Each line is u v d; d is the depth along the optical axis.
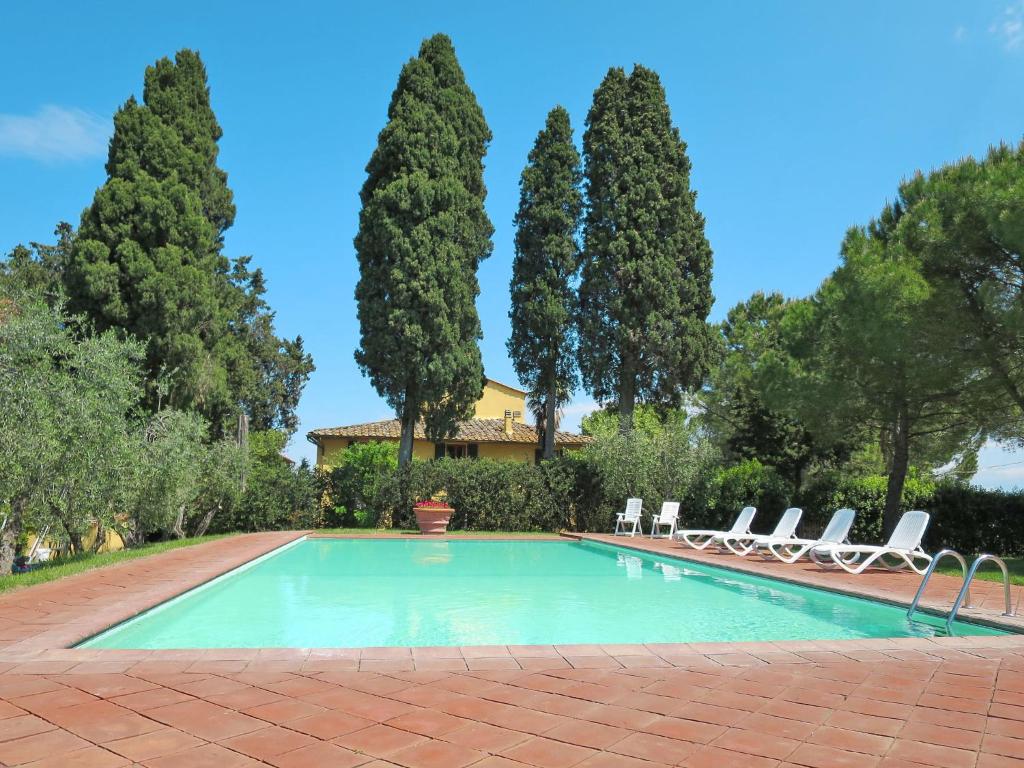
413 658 4.52
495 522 20.97
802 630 6.90
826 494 18.38
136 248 17.56
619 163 23.42
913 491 16.69
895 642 5.21
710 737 3.18
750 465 20.77
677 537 14.73
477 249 22.75
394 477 20.84
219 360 20.14
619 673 4.27
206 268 19.17
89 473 9.79
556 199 24.08
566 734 3.20
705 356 22.97
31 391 8.73
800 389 14.87
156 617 6.99
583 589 9.68
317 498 21.64
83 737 3.07
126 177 18.31
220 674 4.11
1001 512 15.99
